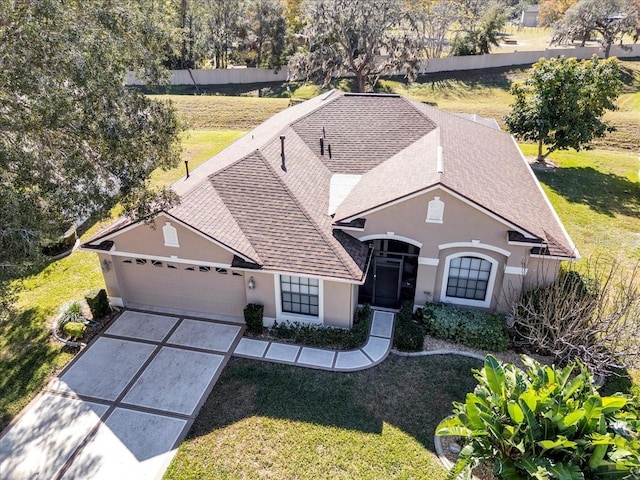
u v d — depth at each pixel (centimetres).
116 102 1408
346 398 1462
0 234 1252
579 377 1125
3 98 1312
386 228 1683
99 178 1509
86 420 1403
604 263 2175
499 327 1652
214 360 1620
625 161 3328
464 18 6712
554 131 3011
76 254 2288
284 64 6059
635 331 1373
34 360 1633
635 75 5816
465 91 5622
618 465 984
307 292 1694
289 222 1714
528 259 1636
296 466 1258
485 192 1681
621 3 6259
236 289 1758
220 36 5922
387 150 2141
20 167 1327
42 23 1234
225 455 1291
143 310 1872
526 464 995
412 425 1371
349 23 4806
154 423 1390
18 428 1382
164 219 1619
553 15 8388
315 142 2231
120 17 1450
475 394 1166
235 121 4406
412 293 1850
